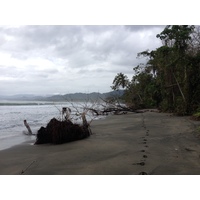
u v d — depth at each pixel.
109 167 6.05
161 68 25.12
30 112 42.06
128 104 42.41
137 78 44.03
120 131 12.73
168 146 8.30
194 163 6.12
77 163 6.60
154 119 18.52
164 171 5.53
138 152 7.54
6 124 21.20
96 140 10.34
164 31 20.95
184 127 12.79
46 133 10.66
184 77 20.88
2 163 7.04
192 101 20.00
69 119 11.80
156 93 36.62
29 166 6.50
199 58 19.52
